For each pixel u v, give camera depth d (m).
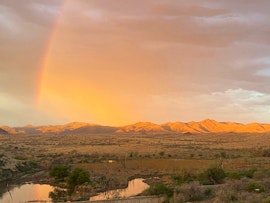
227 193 43.91
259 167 90.25
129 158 118.31
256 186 47.56
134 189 68.81
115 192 62.97
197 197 44.75
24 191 69.38
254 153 132.75
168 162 108.81
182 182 65.19
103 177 78.81
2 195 64.94
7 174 87.50
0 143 175.75
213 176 61.12
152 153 134.00
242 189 49.06
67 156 121.50
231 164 98.56
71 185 66.25
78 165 101.75
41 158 118.62
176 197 43.94
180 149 155.38
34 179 83.81
